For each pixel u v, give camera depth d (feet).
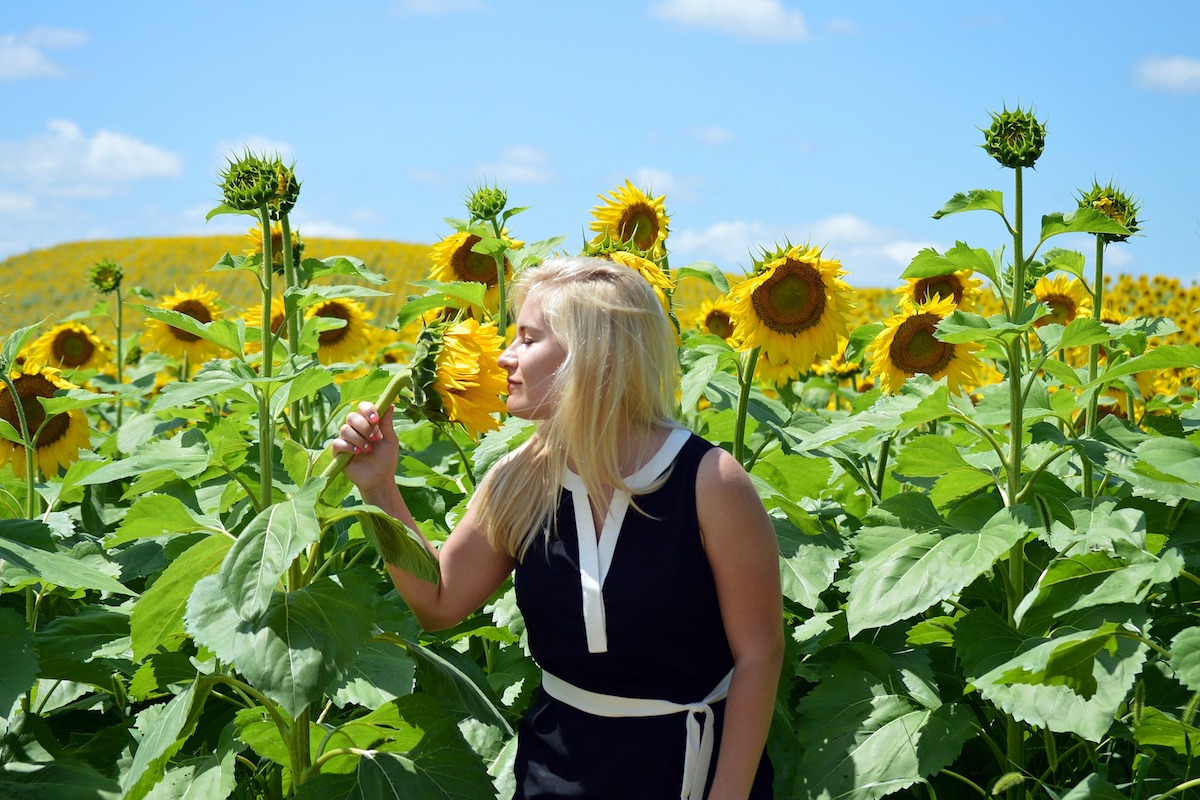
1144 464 8.44
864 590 8.36
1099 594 7.55
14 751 8.10
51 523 9.26
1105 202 10.53
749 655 6.33
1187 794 8.43
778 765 8.79
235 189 8.91
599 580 6.34
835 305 10.28
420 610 7.01
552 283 6.74
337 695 7.76
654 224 12.37
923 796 9.42
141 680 8.18
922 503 9.23
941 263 8.88
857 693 8.89
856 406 13.02
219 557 6.99
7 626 7.17
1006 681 7.40
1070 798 7.48
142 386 18.71
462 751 7.42
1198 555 8.76
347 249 141.08
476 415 6.54
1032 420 9.25
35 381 12.15
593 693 6.43
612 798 6.30
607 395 6.40
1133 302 28.30
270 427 7.77
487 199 13.10
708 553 6.39
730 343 11.91
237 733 7.90
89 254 144.97
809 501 12.23
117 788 7.65
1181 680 6.94
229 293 126.00
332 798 7.02
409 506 10.62
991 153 8.66
